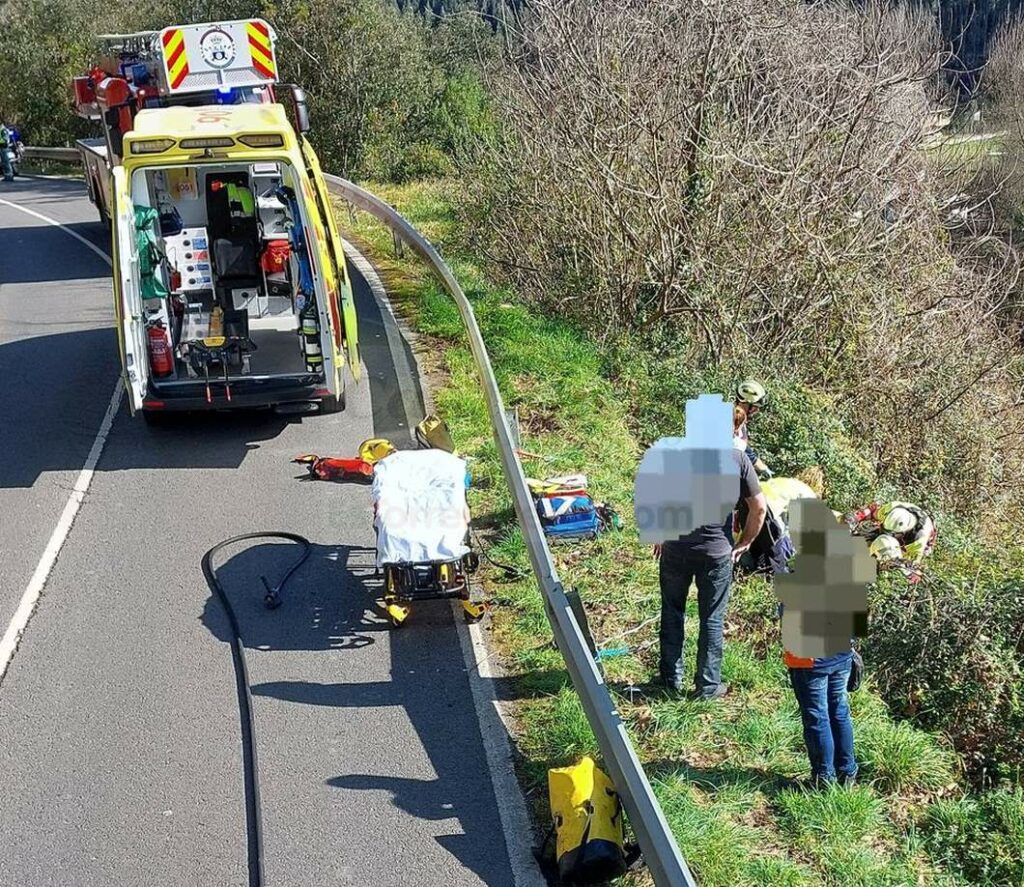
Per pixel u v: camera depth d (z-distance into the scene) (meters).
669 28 13.15
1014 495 12.66
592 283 13.67
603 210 13.05
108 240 19.30
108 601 7.34
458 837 5.23
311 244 9.20
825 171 12.71
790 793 5.49
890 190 13.28
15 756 5.85
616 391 11.35
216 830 5.31
